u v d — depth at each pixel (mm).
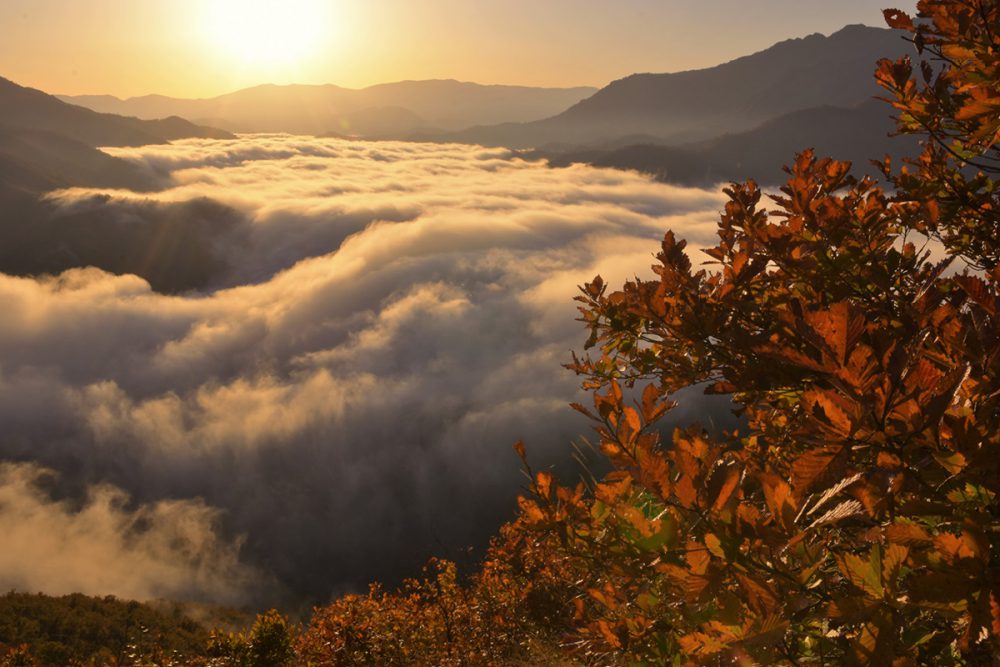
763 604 917
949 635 914
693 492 1101
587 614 1739
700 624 1240
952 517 851
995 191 2346
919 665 917
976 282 1065
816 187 2408
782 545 963
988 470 841
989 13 1682
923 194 2338
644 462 1174
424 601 7910
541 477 1749
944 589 758
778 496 979
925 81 2164
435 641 7359
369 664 7590
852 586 878
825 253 2189
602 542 1633
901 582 850
